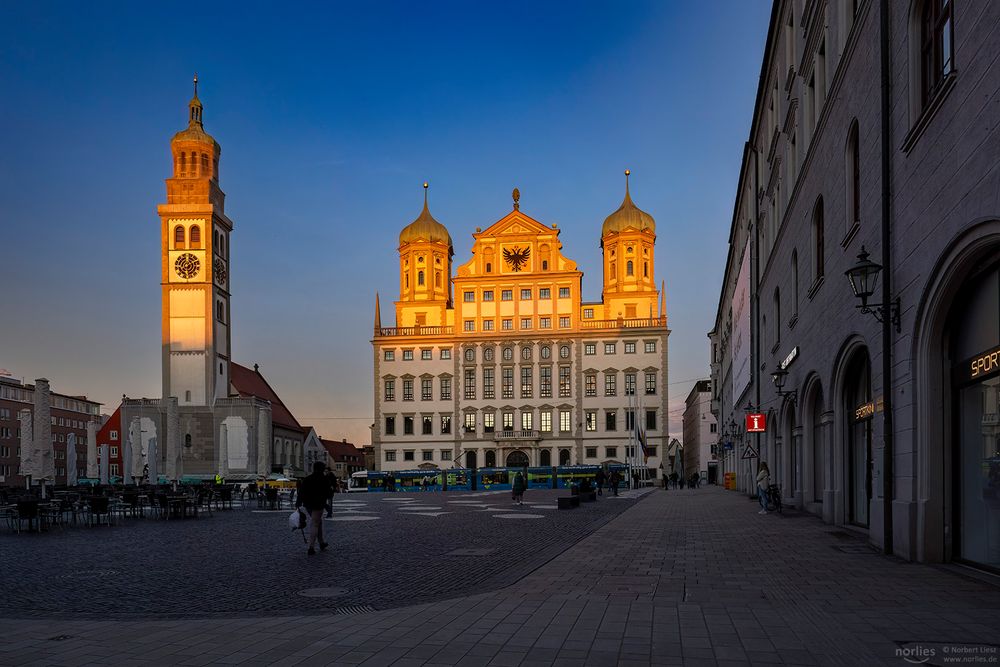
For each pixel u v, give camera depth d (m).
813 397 22.95
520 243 95.38
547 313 93.62
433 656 6.84
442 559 14.17
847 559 12.52
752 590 9.91
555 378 92.31
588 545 16.25
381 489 68.25
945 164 10.30
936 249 10.67
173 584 11.49
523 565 13.04
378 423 94.88
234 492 46.75
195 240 90.44
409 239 101.19
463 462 92.69
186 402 89.00
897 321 12.55
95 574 12.73
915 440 11.70
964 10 9.59
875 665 6.29
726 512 26.86
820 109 19.67
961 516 11.19
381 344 95.81
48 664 6.73
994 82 8.68
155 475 44.91
